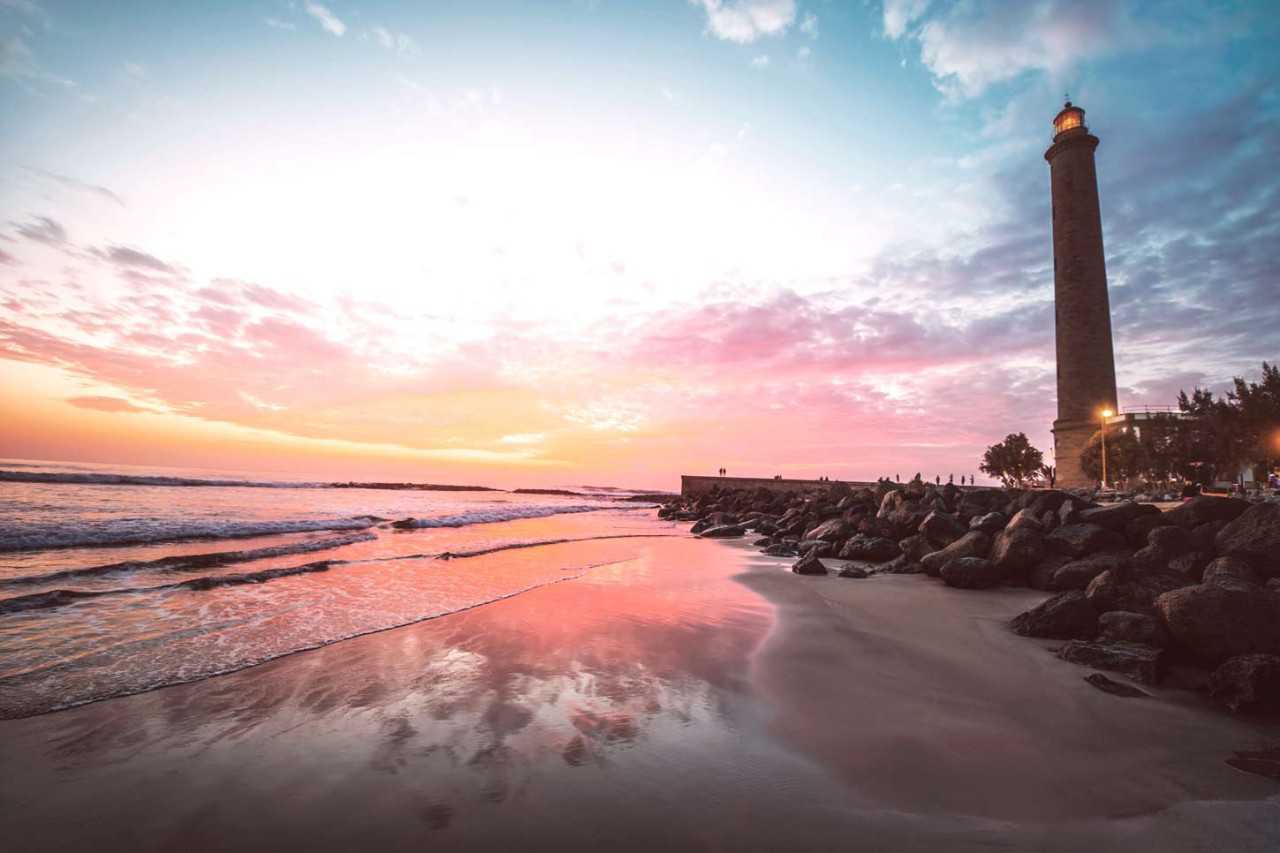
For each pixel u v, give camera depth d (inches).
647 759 140.7
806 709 174.7
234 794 122.3
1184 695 189.6
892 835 110.6
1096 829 113.9
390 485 2871.6
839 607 324.8
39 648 217.2
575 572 442.6
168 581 339.9
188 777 129.1
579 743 149.2
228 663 207.8
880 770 136.9
